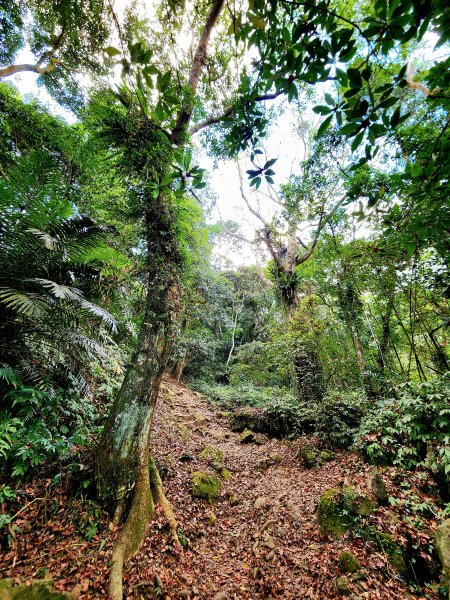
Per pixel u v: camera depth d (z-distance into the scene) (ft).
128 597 7.51
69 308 10.59
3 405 9.76
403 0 3.04
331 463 15.44
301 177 23.50
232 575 9.22
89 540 8.50
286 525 11.30
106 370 15.24
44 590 6.45
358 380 21.59
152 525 9.89
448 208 5.26
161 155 10.96
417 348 18.72
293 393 26.23
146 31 11.75
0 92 15.49
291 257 28.76
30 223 10.26
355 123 3.83
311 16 3.72
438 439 11.32
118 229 12.92
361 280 18.38
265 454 19.13
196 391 37.09
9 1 15.07
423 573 8.07
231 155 5.78
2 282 9.61
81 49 15.47
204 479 13.73
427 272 13.75
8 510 8.06
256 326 49.80
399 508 9.82
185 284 14.34
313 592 8.14
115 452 10.19
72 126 16.20
